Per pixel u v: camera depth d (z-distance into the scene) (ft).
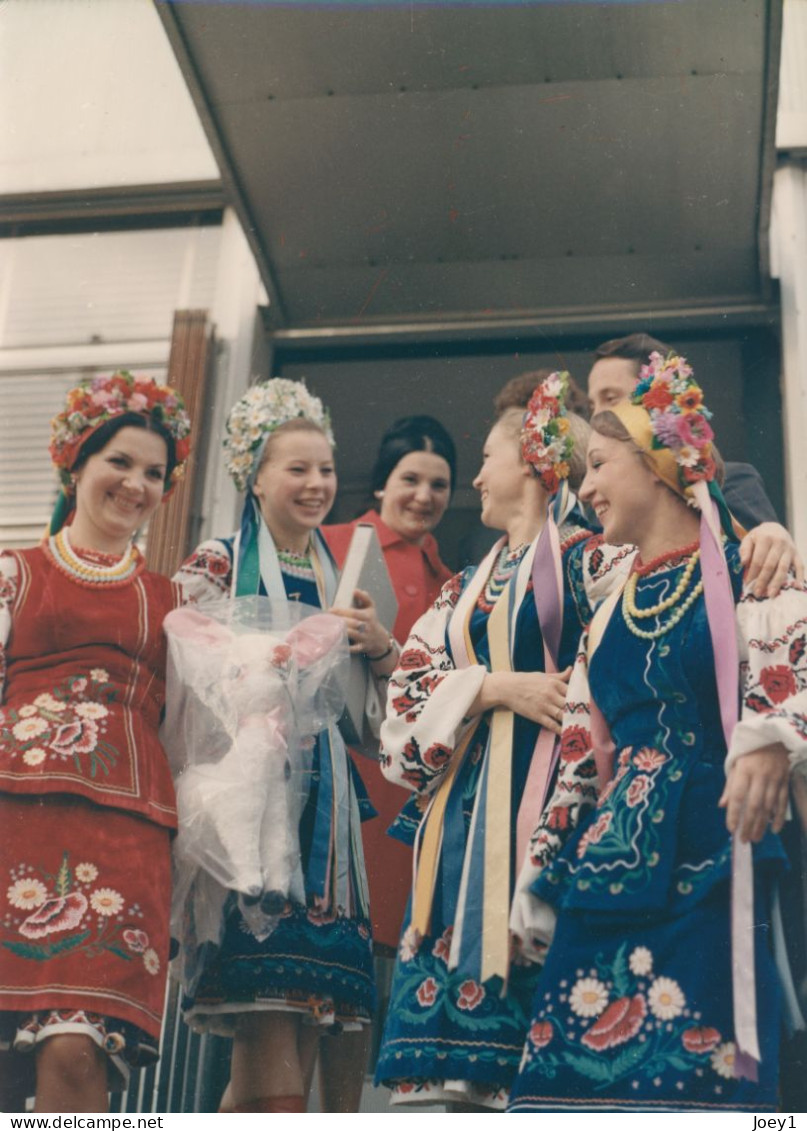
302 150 13.46
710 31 12.32
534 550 9.27
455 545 11.93
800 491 12.07
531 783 8.47
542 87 12.92
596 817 7.70
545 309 13.35
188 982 8.69
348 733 9.77
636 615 8.12
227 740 9.07
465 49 12.82
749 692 7.59
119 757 8.61
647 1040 6.95
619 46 12.59
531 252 13.42
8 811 8.30
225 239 14.67
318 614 9.71
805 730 7.23
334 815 9.23
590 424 10.02
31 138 15.37
